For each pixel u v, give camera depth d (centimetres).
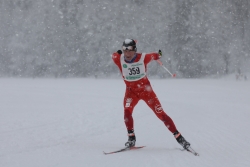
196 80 13375
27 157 1502
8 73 17262
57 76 17200
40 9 17725
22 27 17575
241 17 16850
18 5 17812
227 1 16738
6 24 17688
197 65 16612
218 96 5784
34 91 6494
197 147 1722
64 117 2958
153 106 1658
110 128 2452
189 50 16600
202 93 6581
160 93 6669
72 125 2547
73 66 17338
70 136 2097
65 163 1373
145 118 3017
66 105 3941
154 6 17200
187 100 5056
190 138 1997
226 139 1962
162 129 2389
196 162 1377
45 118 2869
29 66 17238
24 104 4000
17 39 17350
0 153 1587
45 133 2175
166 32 16950
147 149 1662
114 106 3909
